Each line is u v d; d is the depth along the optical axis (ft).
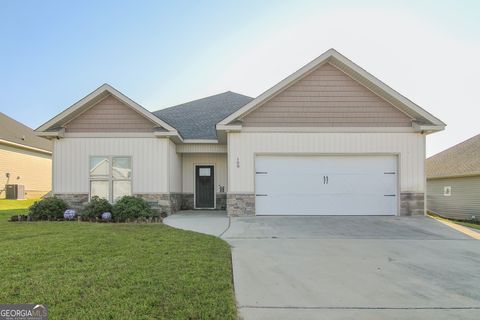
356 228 31.27
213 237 25.86
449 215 65.87
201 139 46.91
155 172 40.98
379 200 39.60
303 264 19.44
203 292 13.96
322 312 12.92
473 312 13.08
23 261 18.02
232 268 18.38
